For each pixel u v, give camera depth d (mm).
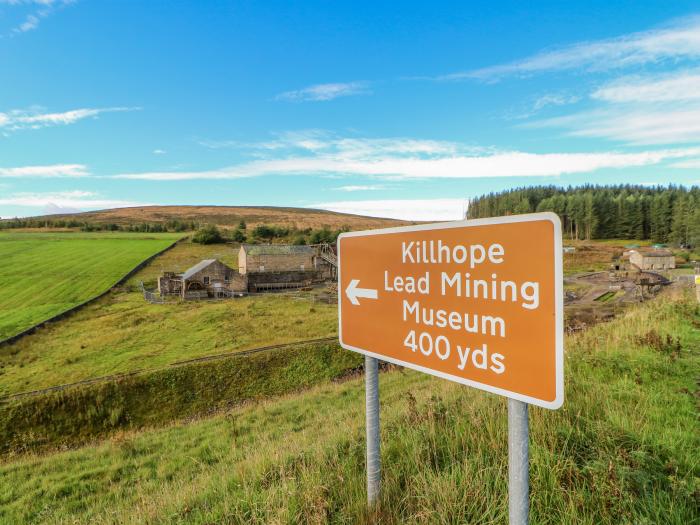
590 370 5812
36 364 25766
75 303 44469
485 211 154000
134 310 41000
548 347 1760
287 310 39375
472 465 3064
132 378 21594
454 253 2285
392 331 2811
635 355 6199
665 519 2557
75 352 27812
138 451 12305
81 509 8266
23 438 17875
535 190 160000
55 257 73500
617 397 4727
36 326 34531
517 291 1910
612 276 62219
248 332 30797
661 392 4820
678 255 82875
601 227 118375
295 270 65250
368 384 3029
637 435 3564
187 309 40719
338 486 3316
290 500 3209
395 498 2902
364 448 4094
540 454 3135
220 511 3689
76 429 18672
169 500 4574
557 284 1712
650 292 43656
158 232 127625
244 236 106250
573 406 4102
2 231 122938
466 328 2215
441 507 2637
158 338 30406
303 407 13555
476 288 2146
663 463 3209
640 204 114438
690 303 11016
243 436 11422
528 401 1850
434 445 3482
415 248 2584
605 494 2672
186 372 22453
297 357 24266
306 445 5328
